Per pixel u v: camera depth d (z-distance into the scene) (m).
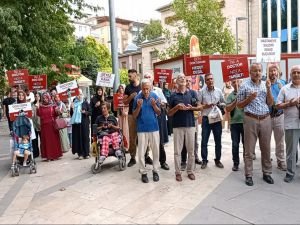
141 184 6.99
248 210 5.53
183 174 7.57
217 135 7.91
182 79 7.04
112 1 11.61
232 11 35.47
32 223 5.37
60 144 9.86
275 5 34.66
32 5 14.18
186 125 7.01
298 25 33.41
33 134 8.67
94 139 8.28
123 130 9.82
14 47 13.67
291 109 6.70
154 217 5.37
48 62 15.62
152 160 7.85
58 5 16.09
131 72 8.24
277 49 7.50
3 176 8.26
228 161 8.55
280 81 7.93
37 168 8.85
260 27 35.59
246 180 6.75
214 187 6.63
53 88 12.99
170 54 27.31
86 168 8.59
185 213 5.47
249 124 6.65
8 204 6.25
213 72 14.80
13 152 8.34
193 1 26.47
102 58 39.88
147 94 7.09
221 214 5.39
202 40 25.50
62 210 5.84
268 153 6.78
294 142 6.73
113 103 10.12
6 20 12.72
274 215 5.32
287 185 6.66
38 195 6.68
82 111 9.59
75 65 18.06
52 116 9.65
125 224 5.16
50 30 14.95
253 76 6.57
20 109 8.48
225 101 8.36
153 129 7.10
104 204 6.01
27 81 9.89
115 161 9.12
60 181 7.55
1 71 14.92
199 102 7.38
